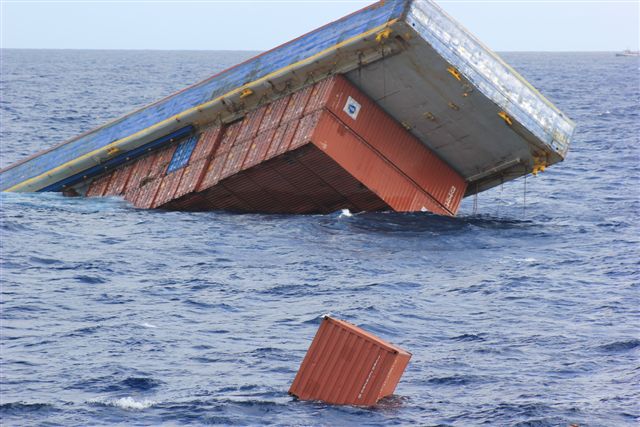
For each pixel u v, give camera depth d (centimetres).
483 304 5472
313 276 6053
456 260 6488
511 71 7356
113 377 4281
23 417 3844
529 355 4600
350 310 5306
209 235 7094
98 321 5116
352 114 7312
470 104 7188
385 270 6206
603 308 5378
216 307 5397
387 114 7481
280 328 5019
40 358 4528
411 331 4991
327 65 7269
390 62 7075
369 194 7488
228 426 3747
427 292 5716
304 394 4009
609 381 4238
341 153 7275
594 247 6888
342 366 3950
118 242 6925
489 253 6688
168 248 6744
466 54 7038
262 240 6950
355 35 7025
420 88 7194
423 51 6912
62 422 3800
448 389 4153
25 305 5381
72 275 6044
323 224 7362
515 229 7475
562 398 4044
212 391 4109
